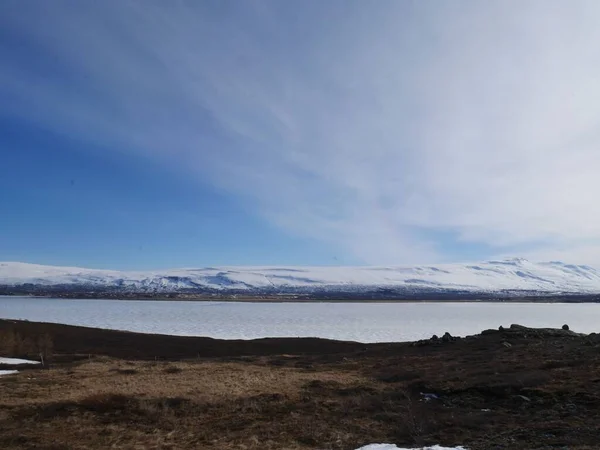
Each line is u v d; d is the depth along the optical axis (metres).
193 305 168.38
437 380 20.66
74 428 15.10
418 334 71.00
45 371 30.02
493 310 144.25
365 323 92.12
